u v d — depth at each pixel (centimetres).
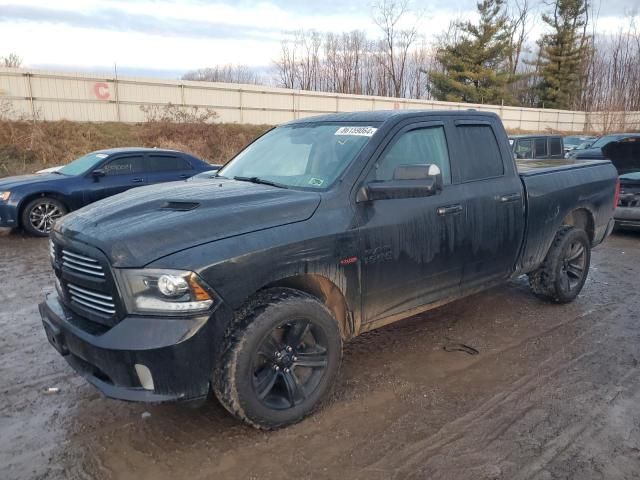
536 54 5753
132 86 2859
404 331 466
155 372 260
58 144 2252
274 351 303
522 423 317
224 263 271
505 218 434
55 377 379
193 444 297
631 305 541
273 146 418
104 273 269
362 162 346
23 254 775
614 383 369
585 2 5241
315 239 307
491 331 467
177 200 308
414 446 294
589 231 563
